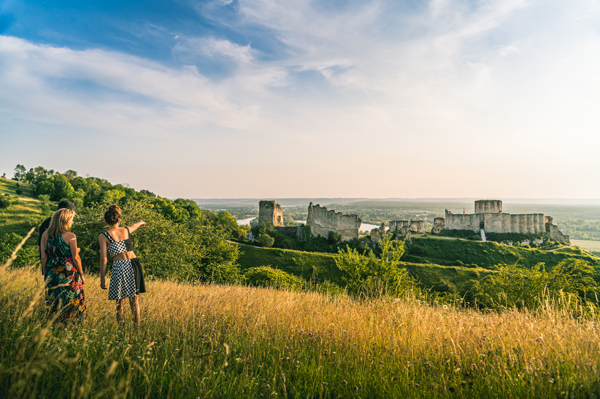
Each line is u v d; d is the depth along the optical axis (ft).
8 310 10.28
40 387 7.30
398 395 9.00
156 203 219.82
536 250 199.72
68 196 245.86
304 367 10.19
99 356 9.39
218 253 87.61
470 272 144.56
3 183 272.10
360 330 13.61
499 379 9.66
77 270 13.43
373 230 229.45
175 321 13.06
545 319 15.48
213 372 8.93
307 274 143.02
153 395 8.13
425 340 12.32
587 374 9.59
